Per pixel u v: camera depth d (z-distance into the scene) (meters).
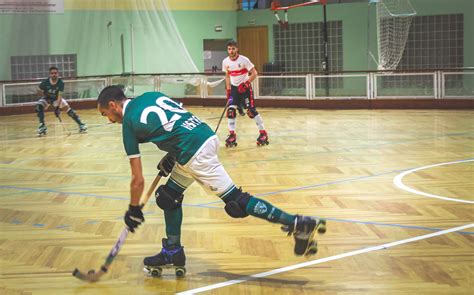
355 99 16.38
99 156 9.70
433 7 17.84
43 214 6.09
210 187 4.03
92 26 18.69
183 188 4.21
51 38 18.06
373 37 18.56
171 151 4.03
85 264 4.57
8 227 5.63
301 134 11.76
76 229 5.52
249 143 10.71
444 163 8.35
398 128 12.29
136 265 4.53
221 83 17.77
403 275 4.16
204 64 20.88
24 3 17.55
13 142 11.50
